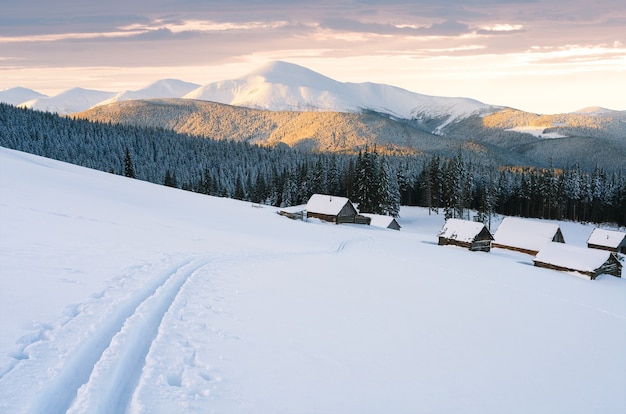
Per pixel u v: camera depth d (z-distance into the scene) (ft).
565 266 145.28
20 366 24.98
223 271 69.62
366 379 36.47
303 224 200.23
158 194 216.74
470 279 103.86
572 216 380.78
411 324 56.03
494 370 44.70
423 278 95.86
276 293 60.90
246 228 159.63
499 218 358.23
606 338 65.77
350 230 202.80
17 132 492.13
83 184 183.62
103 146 547.90
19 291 37.70
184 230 116.98
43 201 110.93
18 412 20.54
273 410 28.32
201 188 413.59
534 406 37.88
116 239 78.18
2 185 123.13
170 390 27.35
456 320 62.23
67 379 24.97
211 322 42.75
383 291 74.74
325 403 30.86
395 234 213.05
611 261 148.77
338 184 390.83
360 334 48.29
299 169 424.05
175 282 55.06
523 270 135.85
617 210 359.46
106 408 23.39
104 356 28.78
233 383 30.94
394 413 31.45
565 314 79.61
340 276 84.17
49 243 61.77
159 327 37.99
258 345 39.27
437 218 331.36
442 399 35.45
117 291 44.06
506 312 73.46
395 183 331.36
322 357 39.50
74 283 43.65
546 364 49.65
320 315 53.11
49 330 30.81
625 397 42.93
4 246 54.44
